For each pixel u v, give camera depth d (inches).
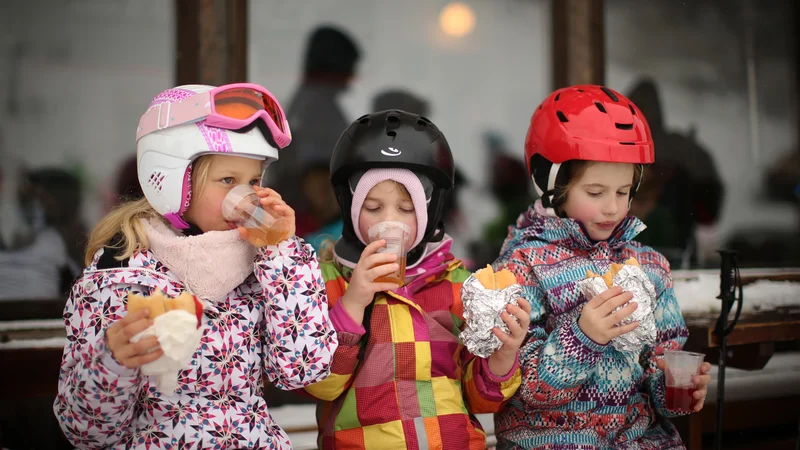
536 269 72.7
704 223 179.6
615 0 175.3
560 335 65.4
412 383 65.4
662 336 73.9
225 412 57.2
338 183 69.2
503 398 65.5
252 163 58.9
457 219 174.4
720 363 82.5
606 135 70.0
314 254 62.0
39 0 140.7
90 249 59.8
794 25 189.5
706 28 183.6
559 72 159.9
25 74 140.9
